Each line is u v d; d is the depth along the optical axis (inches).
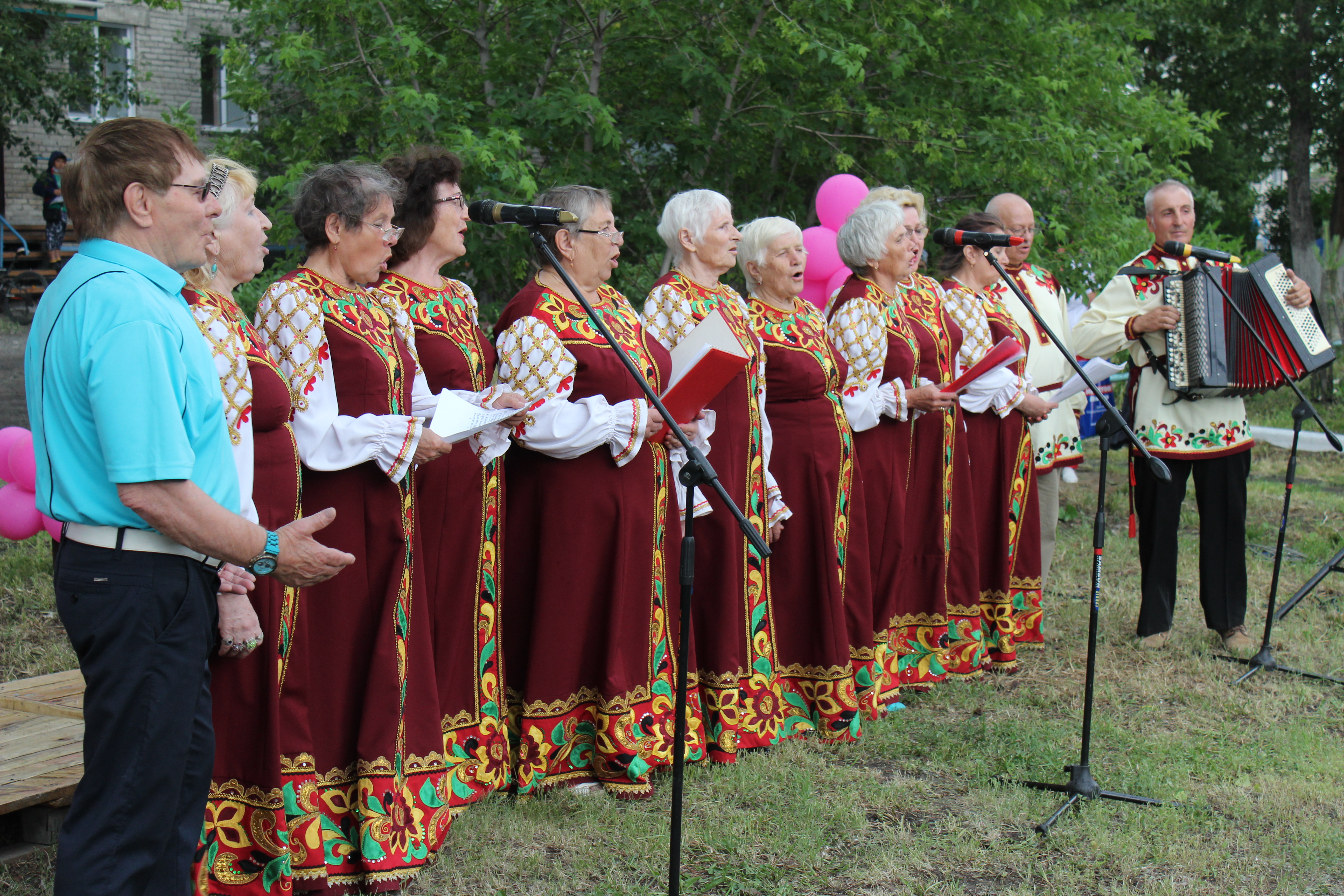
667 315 144.1
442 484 121.0
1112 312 193.2
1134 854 121.2
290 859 106.7
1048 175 267.9
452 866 115.1
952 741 152.1
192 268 83.3
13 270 574.6
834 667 151.4
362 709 110.7
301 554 82.3
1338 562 200.2
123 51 615.5
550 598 129.0
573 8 248.5
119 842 77.2
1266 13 604.7
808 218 288.7
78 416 77.2
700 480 96.1
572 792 130.5
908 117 265.1
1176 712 164.7
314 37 243.8
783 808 130.3
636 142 265.4
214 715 101.5
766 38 252.5
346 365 110.1
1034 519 187.0
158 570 78.4
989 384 177.5
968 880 116.8
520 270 244.8
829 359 153.9
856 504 157.1
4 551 227.6
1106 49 307.1
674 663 138.5
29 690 138.9
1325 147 725.9
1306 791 136.6
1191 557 247.8
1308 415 180.7
